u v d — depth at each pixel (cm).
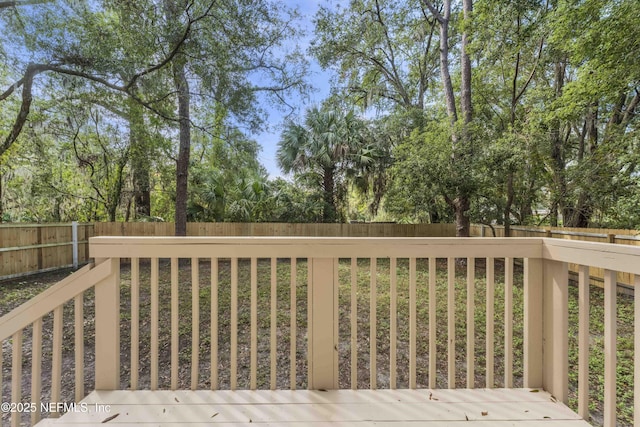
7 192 733
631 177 555
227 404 145
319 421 134
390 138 949
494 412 139
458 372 232
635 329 118
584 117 679
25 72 473
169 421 133
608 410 125
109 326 153
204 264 696
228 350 271
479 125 662
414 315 158
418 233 901
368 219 1091
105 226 738
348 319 351
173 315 155
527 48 646
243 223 833
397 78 1069
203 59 531
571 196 667
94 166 806
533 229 629
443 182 610
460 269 659
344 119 948
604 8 427
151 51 498
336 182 966
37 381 142
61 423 132
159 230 763
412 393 153
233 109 596
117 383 155
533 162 622
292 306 155
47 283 516
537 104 661
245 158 709
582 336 138
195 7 520
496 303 403
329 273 155
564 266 148
